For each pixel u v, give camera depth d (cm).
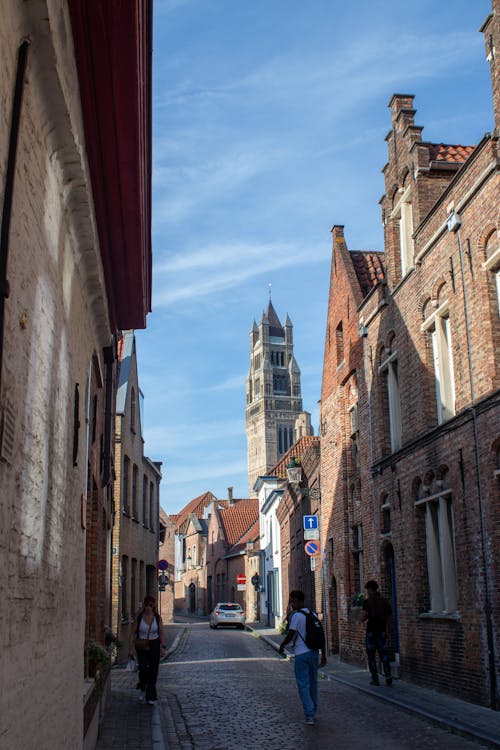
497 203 1238
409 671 1605
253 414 17562
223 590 6456
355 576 2173
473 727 1022
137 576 2681
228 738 1039
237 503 7319
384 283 1836
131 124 658
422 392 1570
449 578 1433
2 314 325
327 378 2450
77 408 700
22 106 376
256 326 18062
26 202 399
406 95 1789
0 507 336
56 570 536
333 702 1377
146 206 870
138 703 1371
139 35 554
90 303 799
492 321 1268
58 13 435
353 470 2227
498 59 1249
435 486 1480
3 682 338
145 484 3012
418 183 1633
